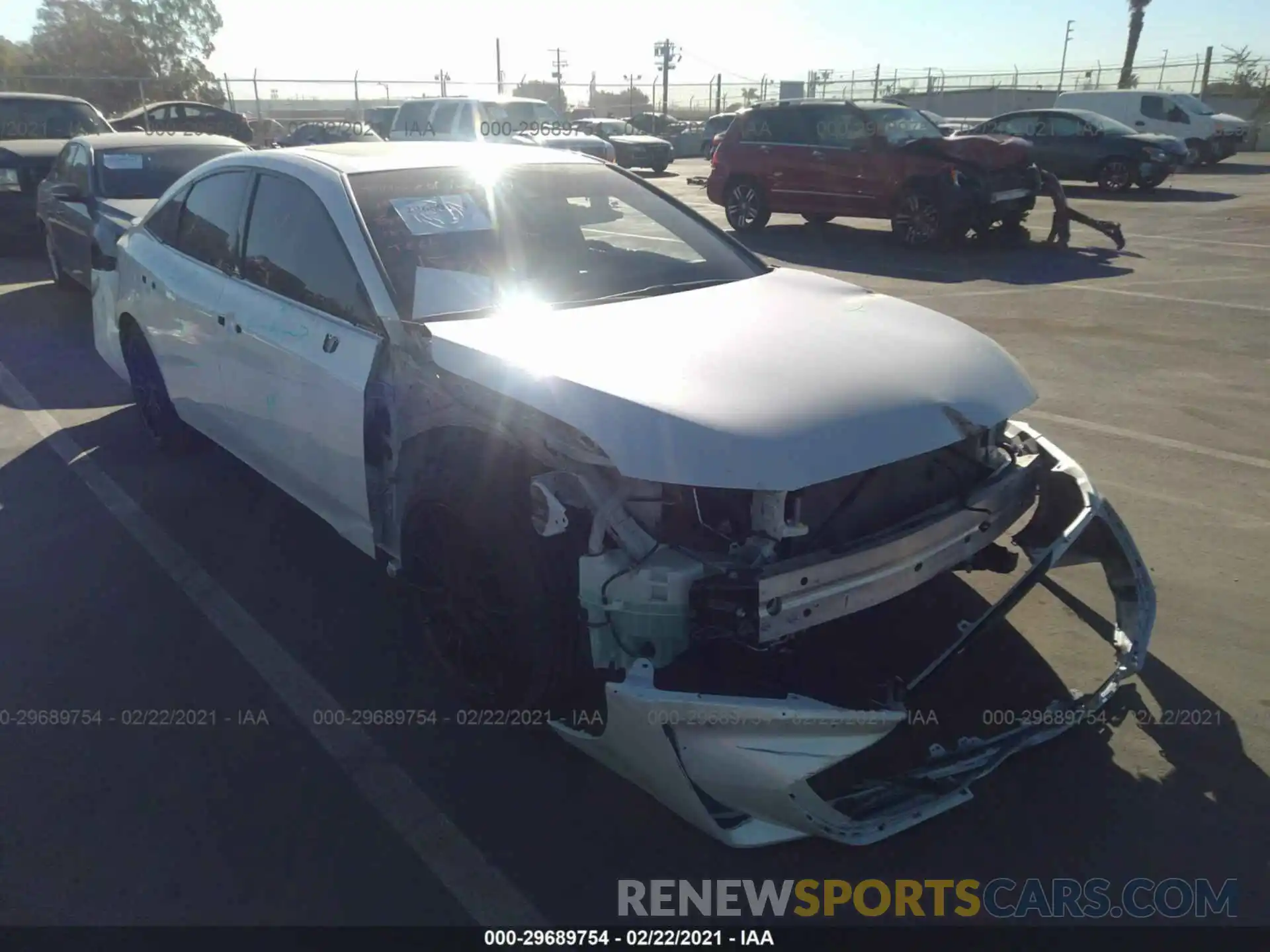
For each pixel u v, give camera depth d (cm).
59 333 836
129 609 396
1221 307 898
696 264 392
